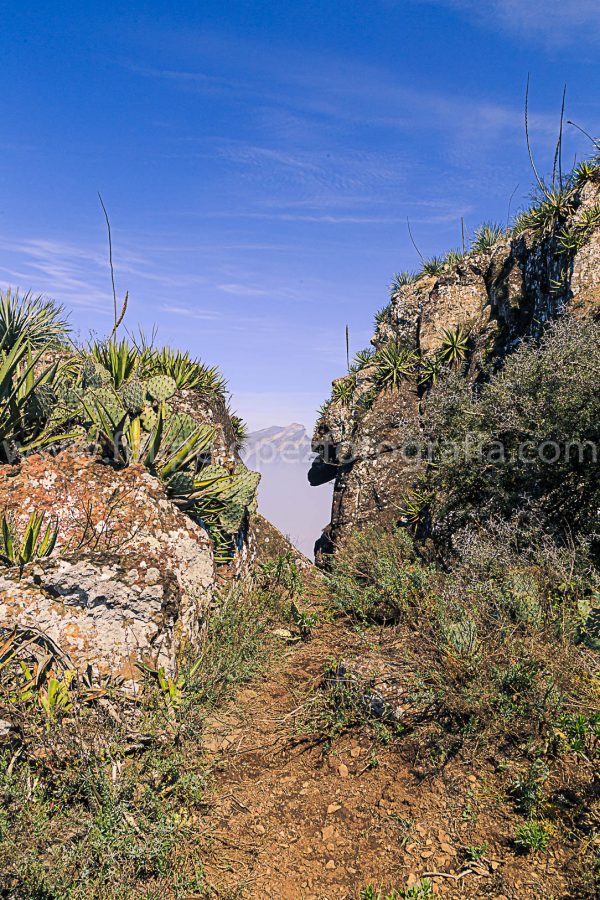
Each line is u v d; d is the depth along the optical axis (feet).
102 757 11.99
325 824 12.04
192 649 15.79
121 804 11.04
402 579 20.31
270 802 12.72
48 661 12.87
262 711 15.88
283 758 14.07
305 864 11.12
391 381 53.36
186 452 19.34
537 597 16.94
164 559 16.29
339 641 19.31
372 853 11.26
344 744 14.29
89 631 13.24
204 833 11.46
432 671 14.80
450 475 26.89
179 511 17.97
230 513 22.04
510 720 13.29
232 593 20.13
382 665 15.87
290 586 23.31
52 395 20.49
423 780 12.73
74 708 12.50
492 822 11.42
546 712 13.06
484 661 14.57
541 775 11.89
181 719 13.47
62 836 10.35
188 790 12.36
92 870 10.09
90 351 28.55
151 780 11.96
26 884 9.34
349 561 25.67
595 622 15.90
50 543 14.94
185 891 10.14
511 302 42.45
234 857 11.23
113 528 16.15
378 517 48.96
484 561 18.98
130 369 27.58
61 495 16.40
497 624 15.64
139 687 13.29
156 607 13.91
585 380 21.86
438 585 19.02
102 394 21.48
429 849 11.13
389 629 18.74
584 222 35.22
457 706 13.89
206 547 17.94
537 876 10.18
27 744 11.86
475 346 45.39
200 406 27.43
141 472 17.39
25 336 27.07
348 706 15.42
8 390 18.22
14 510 16.01
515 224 49.34
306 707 15.72
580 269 33.68
